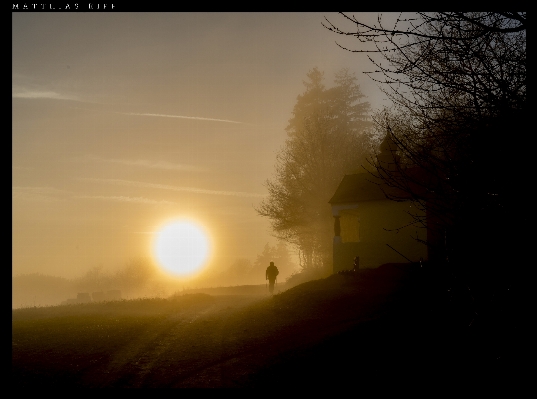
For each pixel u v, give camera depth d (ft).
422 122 18.45
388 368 31.58
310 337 47.85
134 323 63.52
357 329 44.01
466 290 20.27
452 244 19.01
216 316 70.74
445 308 30.78
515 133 15.83
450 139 17.79
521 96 16.16
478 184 16.67
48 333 55.11
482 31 16.83
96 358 43.73
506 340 18.08
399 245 88.58
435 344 30.48
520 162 15.79
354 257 94.22
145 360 43.62
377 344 37.35
